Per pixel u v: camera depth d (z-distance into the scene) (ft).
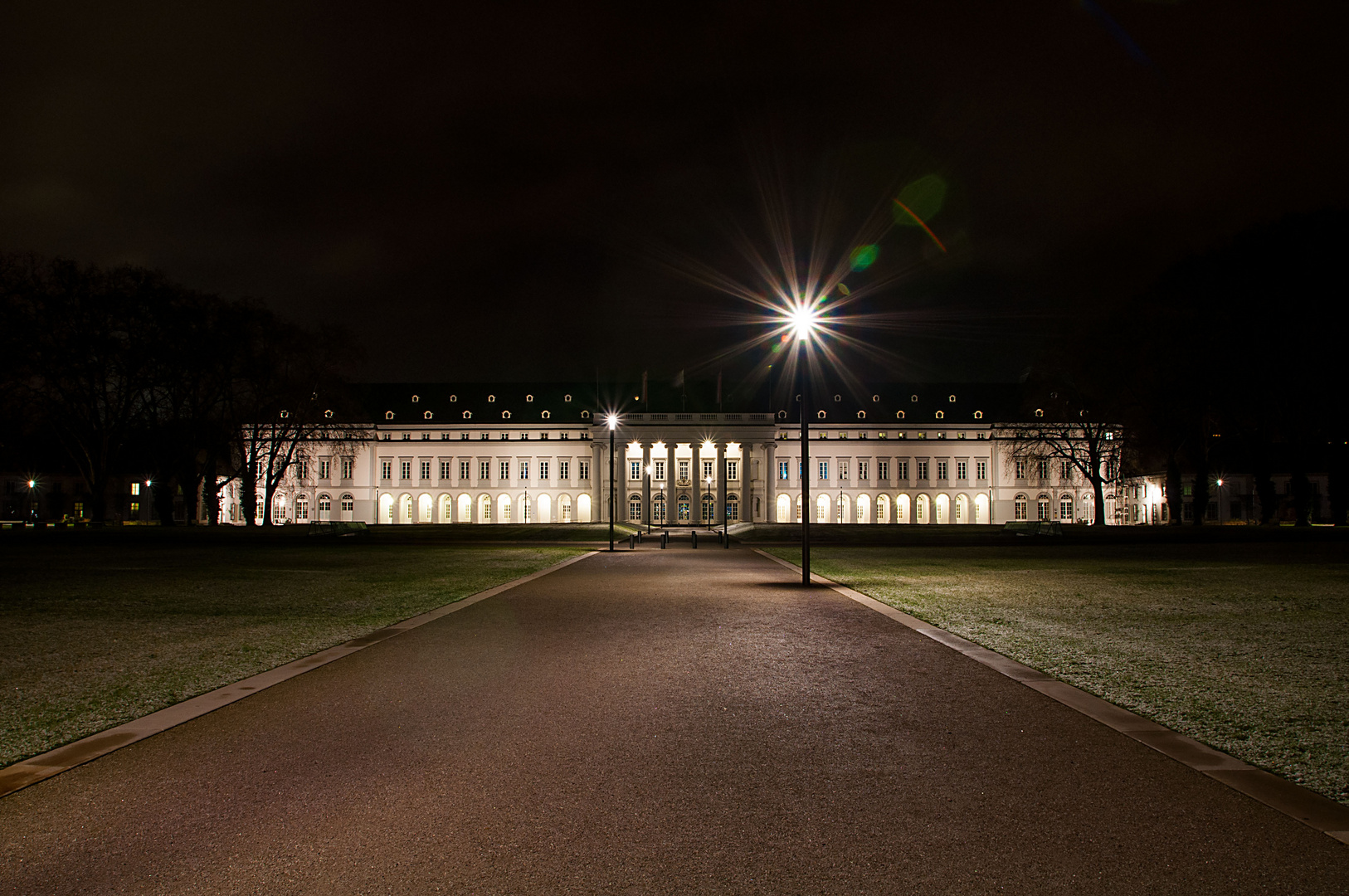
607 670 35.19
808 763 22.29
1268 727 25.17
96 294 193.57
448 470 369.50
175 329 202.80
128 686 31.89
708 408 369.09
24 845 17.19
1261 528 183.83
